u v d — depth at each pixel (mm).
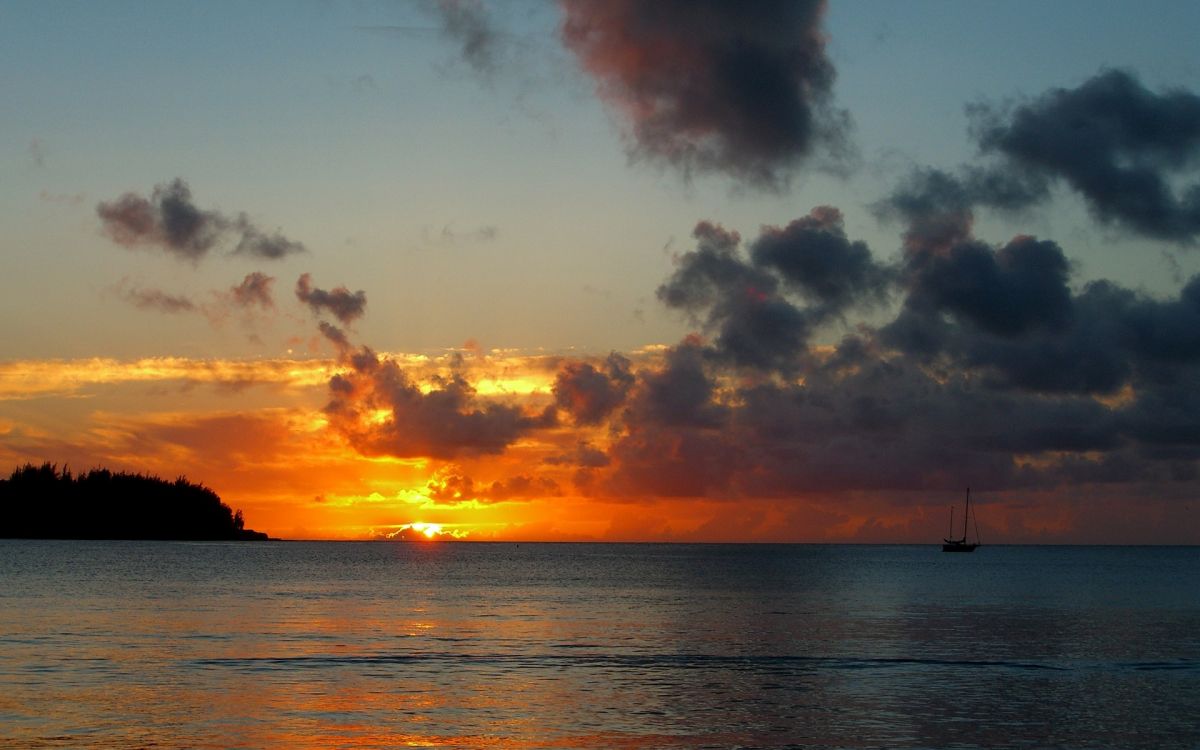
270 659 60031
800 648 67500
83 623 78875
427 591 126062
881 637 74375
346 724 43312
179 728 42344
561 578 166875
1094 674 56969
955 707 47781
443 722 43875
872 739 41844
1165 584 154625
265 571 176500
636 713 45969
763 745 40781
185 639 68938
